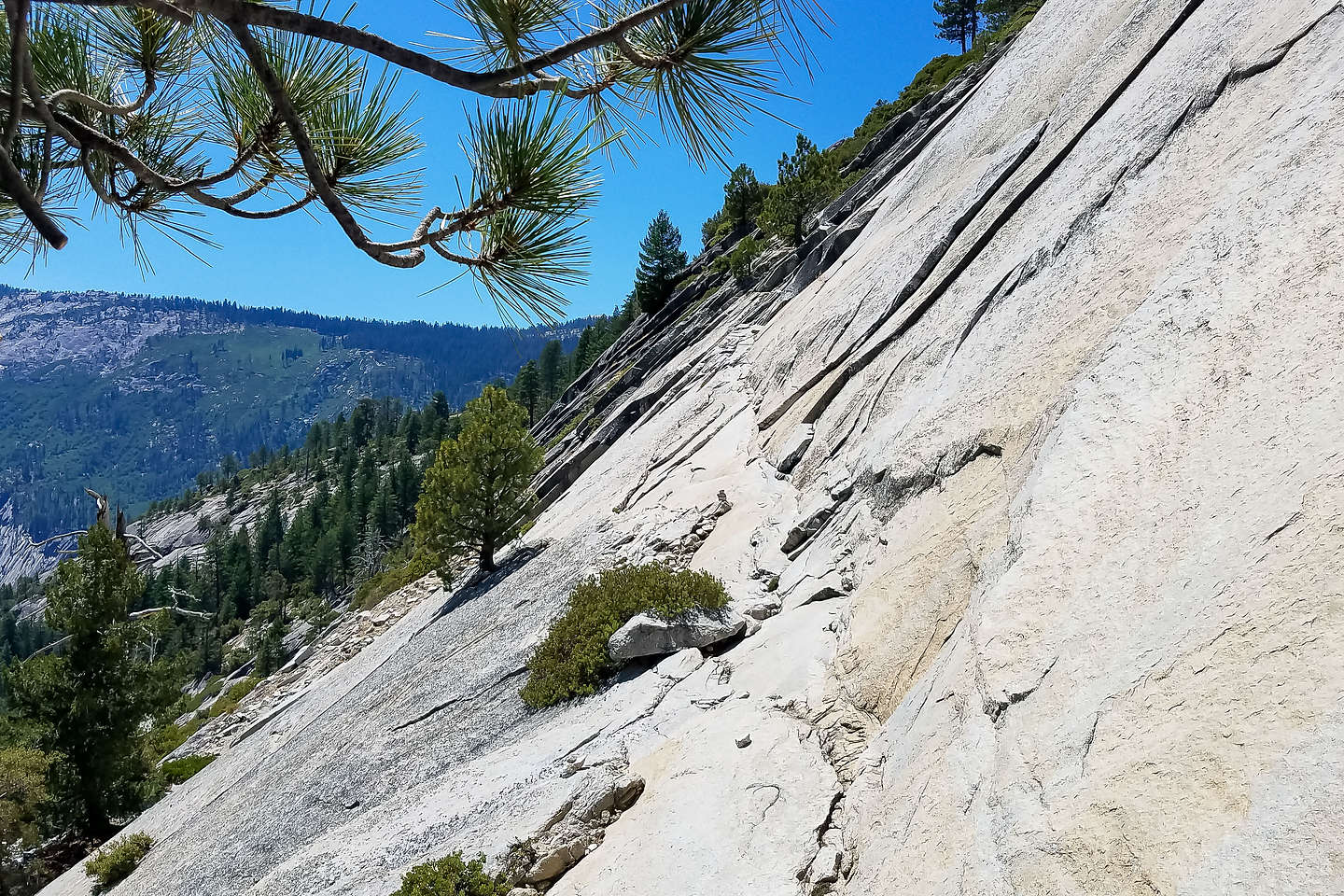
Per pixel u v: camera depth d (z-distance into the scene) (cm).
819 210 4728
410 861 918
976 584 696
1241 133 767
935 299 1382
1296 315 507
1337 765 297
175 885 1428
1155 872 340
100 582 2528
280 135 321
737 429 2088
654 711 993
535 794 916
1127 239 854
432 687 1647
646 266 7512
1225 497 457
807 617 1036
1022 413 850
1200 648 396
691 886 658
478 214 299
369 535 11738
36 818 2438
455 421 14875
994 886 411
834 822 669
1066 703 461
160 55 326
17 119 169
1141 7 1310
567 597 1639
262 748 2378
